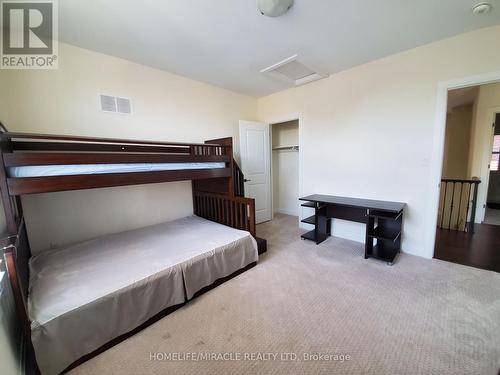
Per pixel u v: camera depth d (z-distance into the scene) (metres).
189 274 1.86
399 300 1.83
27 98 2.06
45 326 1.21
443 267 2.33
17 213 1.75
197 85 3.32
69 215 2.34
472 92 3.70
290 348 1.42
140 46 2.29
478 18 1.89
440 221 3.68
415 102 2.47
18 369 1.09
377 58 2.67
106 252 2.05
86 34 2.06
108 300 1.43
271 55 2.54
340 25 1.98
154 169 2.04
